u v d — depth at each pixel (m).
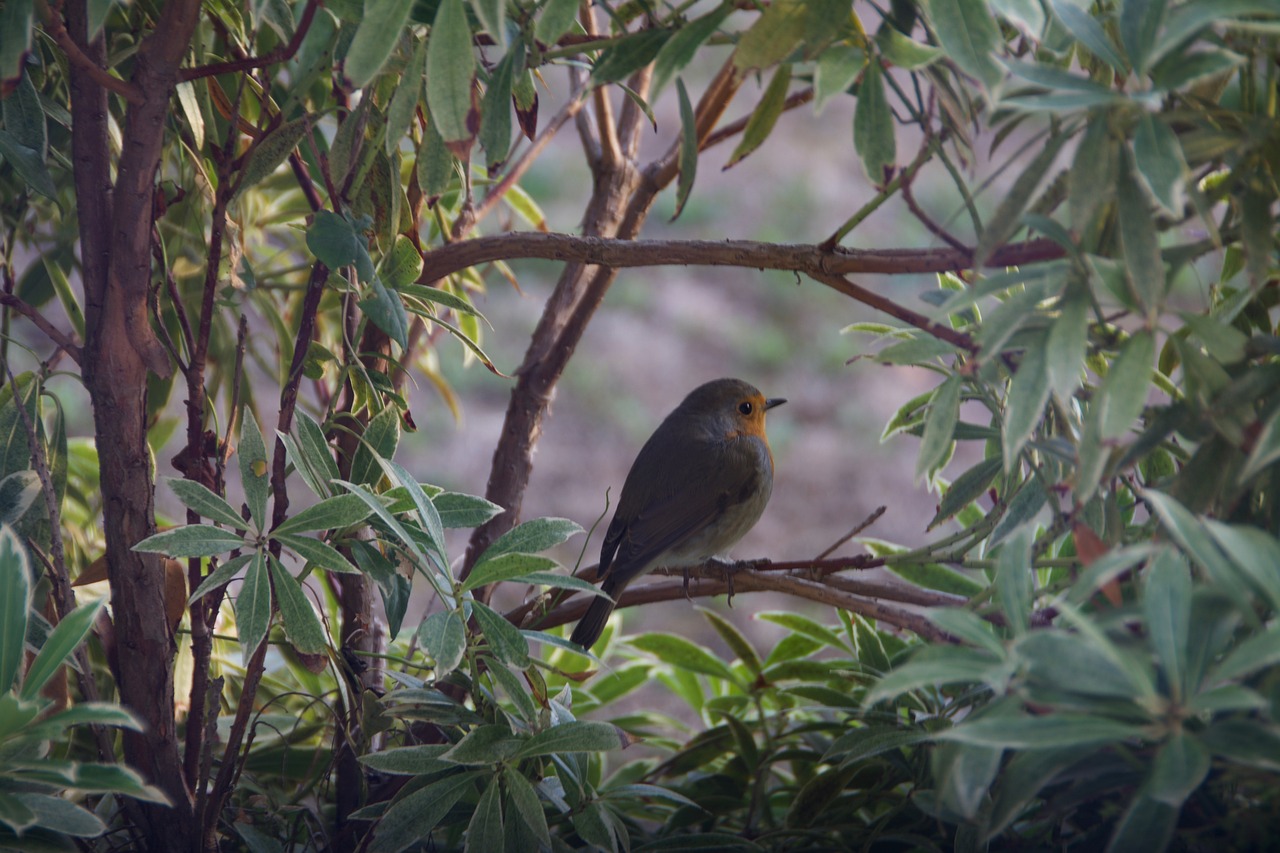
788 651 5.50
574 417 16.72
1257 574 2.32
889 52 3.10
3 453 4.02
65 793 4.12
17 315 4.96
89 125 3.62
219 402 6.47
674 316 19.30
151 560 3.75
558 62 4.46
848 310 19.66
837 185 22.03
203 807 3.99
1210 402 2.87
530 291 18.73
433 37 3.08
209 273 3.89
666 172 5.59
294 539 3.68
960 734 2.46
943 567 5.10
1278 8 2.46
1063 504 4.25
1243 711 2.83
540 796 4.28
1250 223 2.85
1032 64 2.70
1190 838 3.16
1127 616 2.55
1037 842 3.96
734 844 4.22
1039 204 3.31
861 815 4.95
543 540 3.95
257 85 4.54
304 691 5.78
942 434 3.25
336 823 4.83
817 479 15.87
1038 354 2.90
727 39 3.63
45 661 3.02
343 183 4.13
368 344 5.11
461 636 3.60
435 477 15.03
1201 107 3.00
